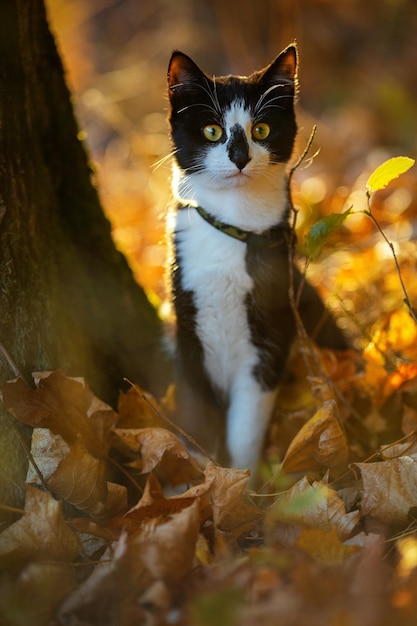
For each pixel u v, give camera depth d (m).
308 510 2.66
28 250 3.07
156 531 2.42
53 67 3.51
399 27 8.33
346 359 3.94
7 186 2.99
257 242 3.33
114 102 7.52
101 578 2.35
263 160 3.29
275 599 2.15
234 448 3.58
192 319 3.47
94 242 3.69
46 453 2.80
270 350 3.50
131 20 8.79
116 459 3.32
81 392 3.03
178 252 3.43
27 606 2.30
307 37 8.24
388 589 2.27
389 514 2.77
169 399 3.71
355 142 7.05
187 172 3.39
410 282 4.50
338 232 5.30
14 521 2.84
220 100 3.31
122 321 3.70
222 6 8.39
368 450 3.39
